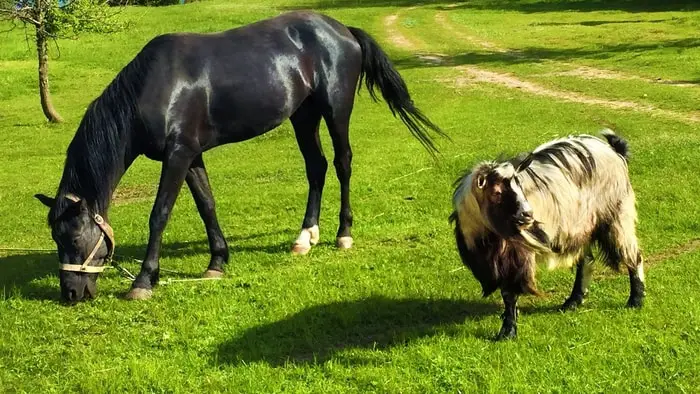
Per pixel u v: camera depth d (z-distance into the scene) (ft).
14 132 76.07
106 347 22.43
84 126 26.40
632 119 56.85
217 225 29.37
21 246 35.73
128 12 161.68
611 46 99.40
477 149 48.98
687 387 18.30
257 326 23.38
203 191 28.99
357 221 35.35
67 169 26.27
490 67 91.50
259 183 46.44
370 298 25.09
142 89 26.66
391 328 23.30
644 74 77.61
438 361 20.16
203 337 22.95
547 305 24.39
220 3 185.37
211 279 28.04
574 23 128.88
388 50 112.27
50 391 19.86
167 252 32.37
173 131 26.99
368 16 153.69
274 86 28.89
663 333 21.25
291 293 25.85
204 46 28.27
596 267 27.20
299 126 31.89
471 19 144.66
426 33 128.47
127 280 28.55
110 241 26.43
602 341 20.98
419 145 52.60
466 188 20.33
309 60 30.25
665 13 132.67
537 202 20.70
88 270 25.88
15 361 21.62
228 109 28.14
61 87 99.40
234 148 59.77
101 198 26.20
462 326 22.57
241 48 28.71
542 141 50.21
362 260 29.53
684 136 47.32
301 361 21.18
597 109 62.18
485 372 19.52
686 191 35.53
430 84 83.25
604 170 22.16
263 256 30.96
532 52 100.99
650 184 36.96
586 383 18.76
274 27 30.12
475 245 20.92
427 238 32.40
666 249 29.25
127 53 120.26
